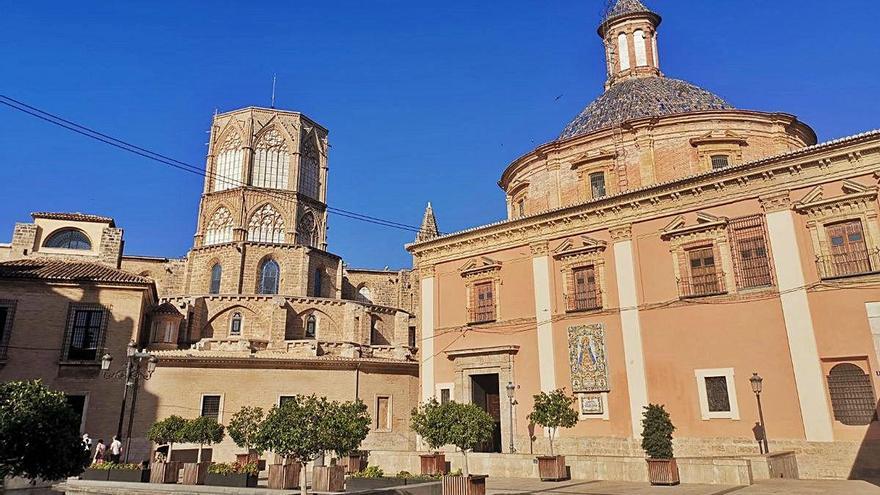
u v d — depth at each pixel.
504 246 30.52
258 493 18.38
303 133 62.00
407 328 50.78
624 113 32.50
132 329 33.47
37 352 31.73
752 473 19.47
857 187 21.27
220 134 59.97
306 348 40.53
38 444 11.02
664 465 20.03
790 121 28.75
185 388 33.34
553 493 18.58
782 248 22.53
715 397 22.98
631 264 26.05
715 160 28.39
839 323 20.92
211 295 46.94
